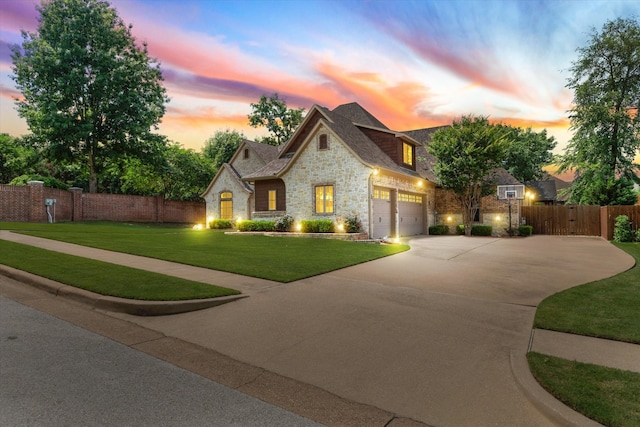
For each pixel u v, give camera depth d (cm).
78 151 2947
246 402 338
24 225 1830
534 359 415
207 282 758
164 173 3312
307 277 848
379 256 1189
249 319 570
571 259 1208
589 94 2623
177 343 479
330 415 320
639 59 2452
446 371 405
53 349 438
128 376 380
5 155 3120
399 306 645
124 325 538
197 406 327
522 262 1140
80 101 2903
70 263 872
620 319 563
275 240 1602
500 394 356
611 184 2409
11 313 558
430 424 309
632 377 367
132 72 3016
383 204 1897
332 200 1847
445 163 2198
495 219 2358
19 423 287
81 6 2827
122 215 2900
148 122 3097
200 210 3631
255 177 2183
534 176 4362
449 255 1283
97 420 296
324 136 1866
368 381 383
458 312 616
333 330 528
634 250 1457
